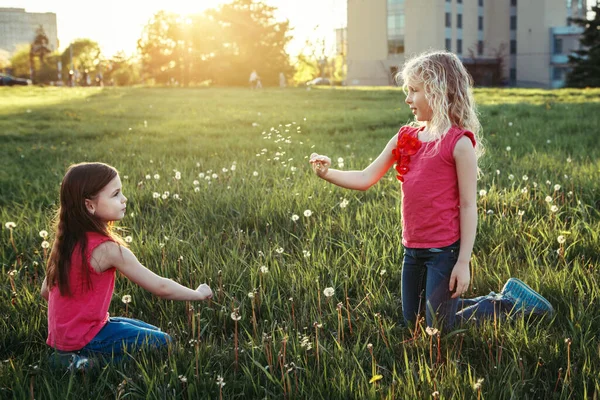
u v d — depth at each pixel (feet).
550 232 14.47
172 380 8.52
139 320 10.81
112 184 9.34
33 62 300.81
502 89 96.12
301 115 52.70
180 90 117.08
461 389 8.07
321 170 10.73
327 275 12.62
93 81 306.14
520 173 22.39
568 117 44.04
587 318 10.14
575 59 177.27
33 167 27.22
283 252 13.58
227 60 229.25
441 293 9.95
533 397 8.16
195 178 22.56
